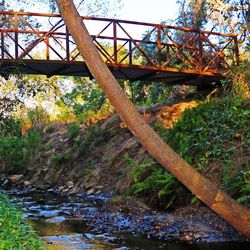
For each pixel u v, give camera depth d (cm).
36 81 1186
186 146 845
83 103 1770
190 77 1137
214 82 1164
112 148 1212
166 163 529
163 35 1291
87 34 526
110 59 1036
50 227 691
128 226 687
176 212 736
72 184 1180
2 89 1059
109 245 572
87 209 848
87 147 1309
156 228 660
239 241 575
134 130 527
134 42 1065
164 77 1151
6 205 645
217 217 657
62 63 984
